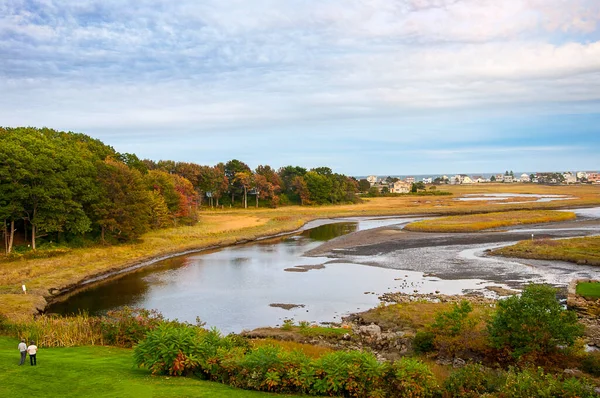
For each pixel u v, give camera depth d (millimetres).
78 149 75500
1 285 42219
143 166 103000
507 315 22125
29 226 63438
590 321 29391
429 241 71062
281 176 176875
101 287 45406
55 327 26359
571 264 50625
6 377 17172
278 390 16672
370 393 16016
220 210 141000
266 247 71188
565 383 15531
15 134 63906
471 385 16750
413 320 30031
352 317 33219
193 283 46312
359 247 67375
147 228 80500
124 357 21406
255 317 34344
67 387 16141
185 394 15523
